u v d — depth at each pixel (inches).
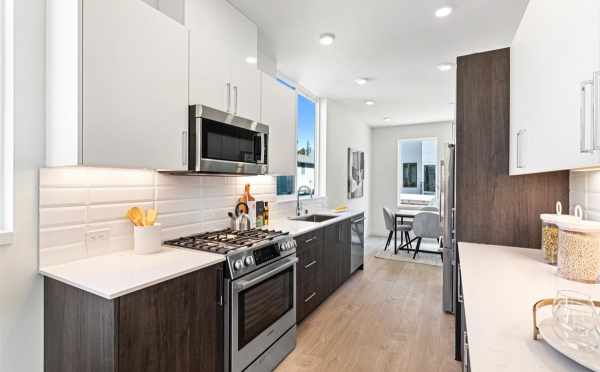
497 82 83.7
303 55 125.6
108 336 45.8
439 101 196.5
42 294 55.9
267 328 79.5
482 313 40.2
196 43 72.6
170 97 65.5
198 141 70.6
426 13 93.7
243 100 89.1
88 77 50.3
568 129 36.0
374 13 93.7
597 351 28.6
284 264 85.3
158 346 51.9
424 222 195.2
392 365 84.7
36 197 55.3
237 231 93.6
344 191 222.8
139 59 58.6
